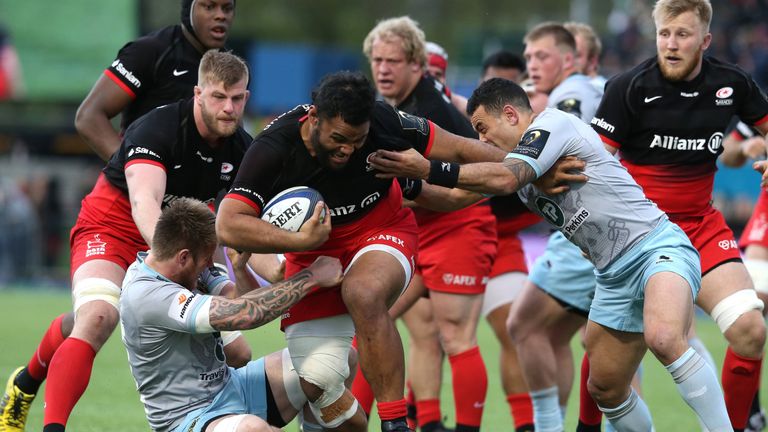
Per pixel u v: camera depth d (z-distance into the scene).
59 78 70.75
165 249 19.41
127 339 19.55
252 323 18.95
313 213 18.78
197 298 19.11
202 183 22.83
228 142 22.69
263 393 20.50
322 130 18.12
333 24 177.12
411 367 28.20
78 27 70.44
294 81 76.81
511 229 29.84
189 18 24.50
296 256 20.64
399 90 26.88
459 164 19.78
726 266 23.25
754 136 29.19
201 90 21.73
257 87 76.69
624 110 23.55
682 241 21.09
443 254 26.72
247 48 76.69
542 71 30.61
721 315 22.97
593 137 20.95
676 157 23.72
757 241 29.31
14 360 38.66
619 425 22.28
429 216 26.89
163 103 24.84
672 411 32.44
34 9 70.19
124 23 70.50
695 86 23.34
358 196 19.70
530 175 19.92
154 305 19.05
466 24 175.00
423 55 26.94
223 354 20.33
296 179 19.30
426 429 27.70
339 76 18.16
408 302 27.44
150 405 19.78
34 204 74.38
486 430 29.03
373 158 19.02
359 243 20.30
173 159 22.22
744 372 23.19
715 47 76.69
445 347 27.03
